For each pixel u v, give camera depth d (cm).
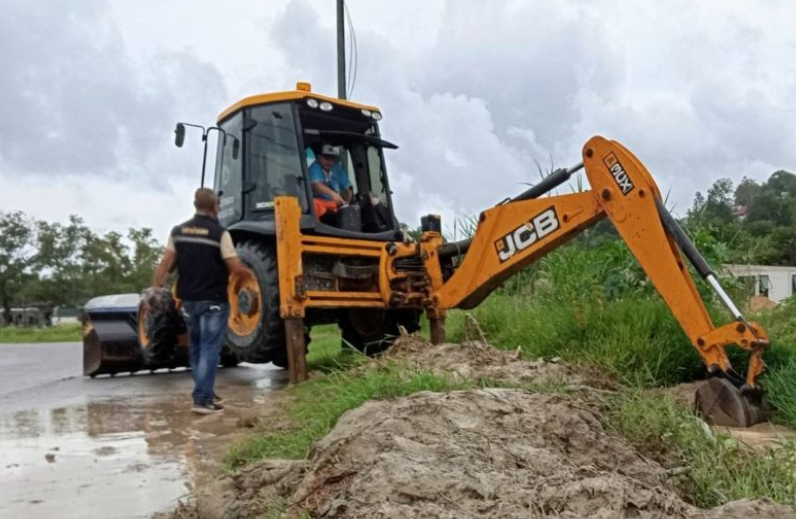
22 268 6588
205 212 664
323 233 788
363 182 904
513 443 324
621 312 657
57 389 857
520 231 686
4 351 2119
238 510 326
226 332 811
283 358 835
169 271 675
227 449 477
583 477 293
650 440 370
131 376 998
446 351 585
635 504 270
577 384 455
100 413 650
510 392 386
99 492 388
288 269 727
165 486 397
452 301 748
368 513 263
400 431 329
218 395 743
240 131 852
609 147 602
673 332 612
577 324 658
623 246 806
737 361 566
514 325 764
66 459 466
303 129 849
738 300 723
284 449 420
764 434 465
